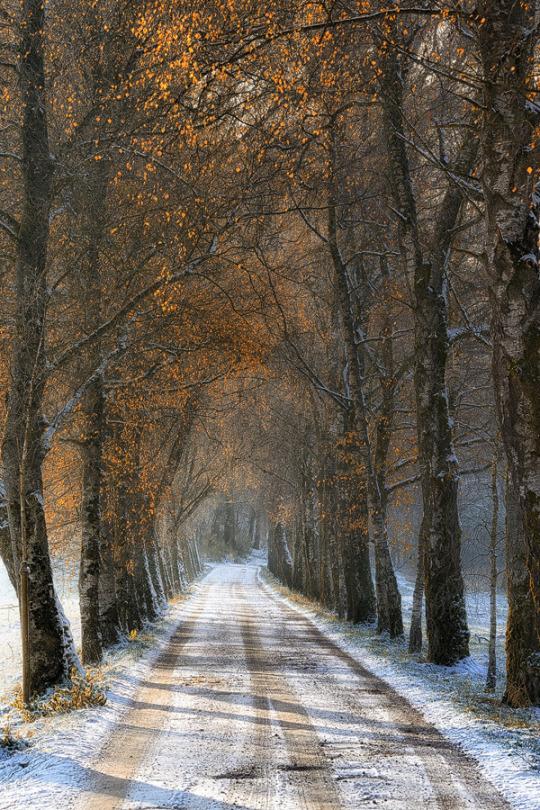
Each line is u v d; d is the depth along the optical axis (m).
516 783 13.62
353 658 33.22
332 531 60.84
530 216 19.17
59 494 48.62
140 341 34.31
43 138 27.12
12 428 25.48
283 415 73.50
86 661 33.81
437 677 26.88
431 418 31.53
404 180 32.84
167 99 24.67
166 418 53.03
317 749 16.53
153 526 63.78
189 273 29.16
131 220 31.67
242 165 31.34
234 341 37.97
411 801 12.80
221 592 95.56
